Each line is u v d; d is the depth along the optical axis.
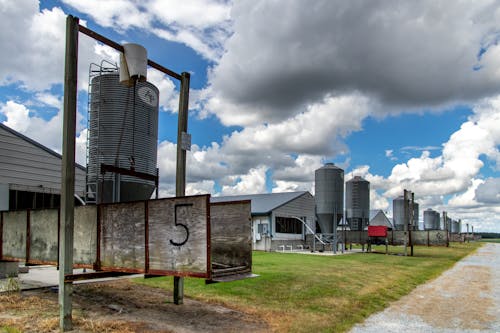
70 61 7.13
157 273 6.97
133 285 10.86
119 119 12.59
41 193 15.59
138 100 12.95
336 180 30.06
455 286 12.88
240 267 7.97
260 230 28.84
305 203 33.34
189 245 6.60
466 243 60.34
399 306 9.55
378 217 55.38
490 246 51.72
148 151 13.12
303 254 24.70
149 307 8.45
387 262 19.88
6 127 14.52
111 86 12.70
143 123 13.02
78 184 16.25
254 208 29.66
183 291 9.41
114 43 7.99
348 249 31.91
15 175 14.68
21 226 9.95
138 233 7.34
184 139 9.43
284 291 10.46
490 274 16.44
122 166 12.38
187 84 9.63
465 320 8.26
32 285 10.45
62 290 6.77
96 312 7.91
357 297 10.12
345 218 37.97
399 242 41.12
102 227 7.95
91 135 12.82
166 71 9.20
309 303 9.21
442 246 40.94
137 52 8.12
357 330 7.32
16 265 11.83
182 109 9.49
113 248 7.71
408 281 13.56
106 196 12.38
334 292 10.61
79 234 8.43
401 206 60.72
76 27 7.24
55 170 16.16
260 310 8.41
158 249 7.01
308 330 7.04
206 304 8.83
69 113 7.07
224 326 7.14
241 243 8.23
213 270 7.46
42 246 9.25
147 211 7.24
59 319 7.14
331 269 15.52
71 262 6.91
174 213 6.84
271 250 28.11
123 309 8.20
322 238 30.45
